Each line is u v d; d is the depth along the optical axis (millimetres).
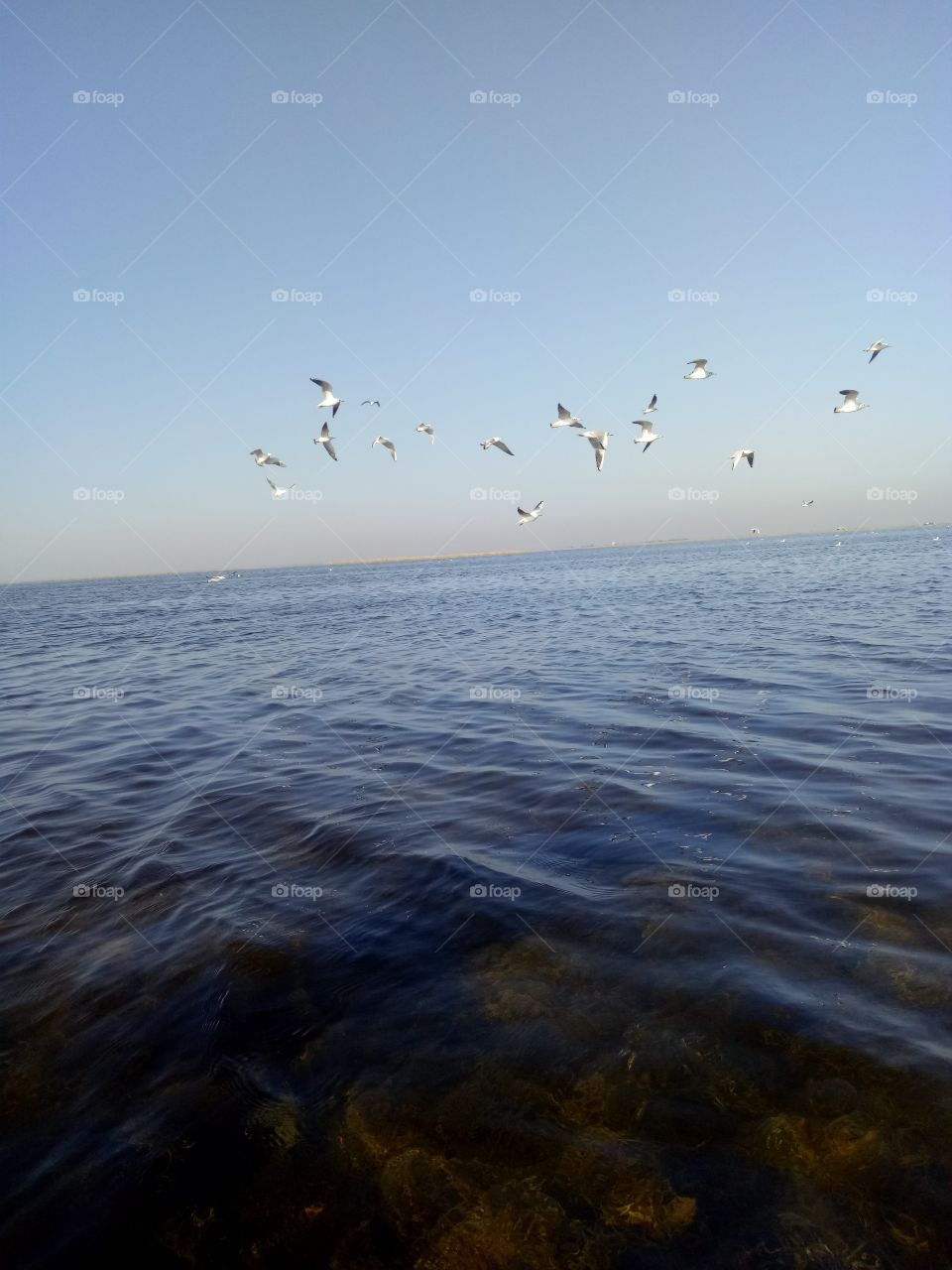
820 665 18328
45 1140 4793
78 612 58719
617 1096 4863
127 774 12594
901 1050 5043
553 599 46188
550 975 6188
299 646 29000
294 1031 5707
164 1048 5598
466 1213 4152
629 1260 3842
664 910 7082
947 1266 3689
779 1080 4891
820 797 9672
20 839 9852
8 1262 3988
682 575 63000
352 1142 4652
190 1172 4500
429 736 13922
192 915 7574
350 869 8422
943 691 14766
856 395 18656
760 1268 3742
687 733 13023
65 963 6797
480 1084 5043
